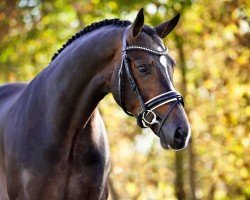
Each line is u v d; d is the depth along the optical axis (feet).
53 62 23.32
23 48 52.65
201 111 50.93
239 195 54.95
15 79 55.16
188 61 51.29
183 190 49.14
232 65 49.32
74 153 22.49
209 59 50.42
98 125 23.02
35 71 56.39
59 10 50.37
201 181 56.49
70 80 22.30
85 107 22.30
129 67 21.07
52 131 22.44
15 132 23.32
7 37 51.16
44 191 22.53
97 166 22.66
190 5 45.52
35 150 22.62
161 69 20.76
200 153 53.67
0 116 24.75
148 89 20.74
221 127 50.83
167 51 21.18
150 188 61.36
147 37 21.20
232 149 50.62
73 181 22.50
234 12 47.21
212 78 50.16
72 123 22.36
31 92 23.43
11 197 23.41
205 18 48.08
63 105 22.33
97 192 22.68
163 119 20.52
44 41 52.80
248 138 50.08
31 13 50.62
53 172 22.45
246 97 49.70
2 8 50.31
